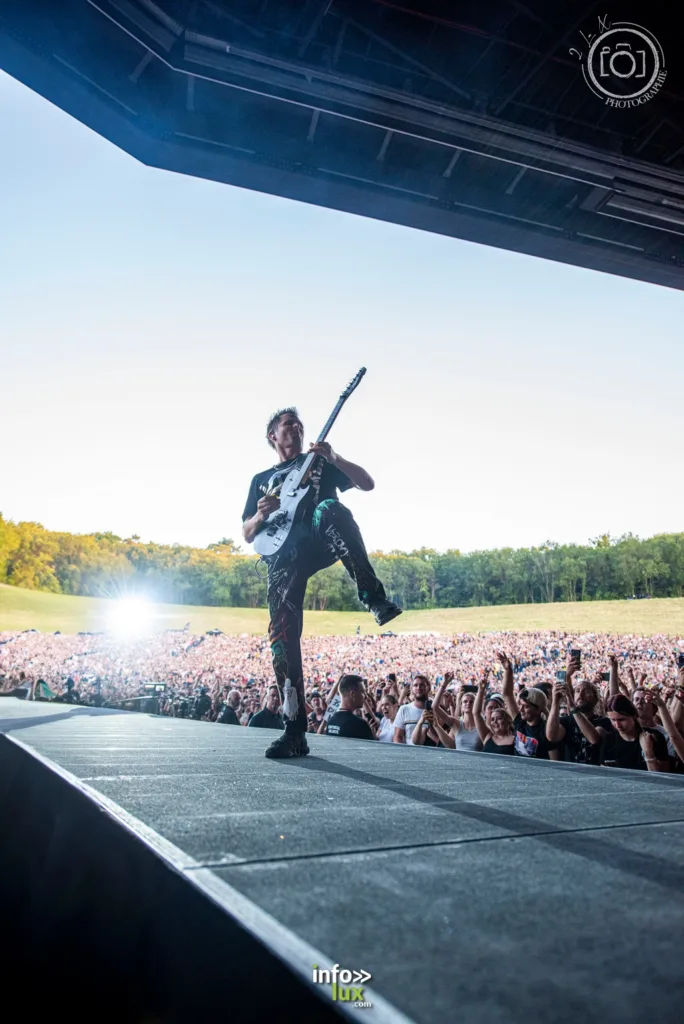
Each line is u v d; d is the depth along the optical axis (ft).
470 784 5.23
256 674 66.28
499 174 27.09
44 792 4.35
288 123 24.61
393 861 2.69
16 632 106.73
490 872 2.60
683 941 1.99
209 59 20.85
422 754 8.39
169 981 2.22
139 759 6.01
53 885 3.48
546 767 7.09
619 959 1.84
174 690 51.90
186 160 24.13
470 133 23.94
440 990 1.62
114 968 2.60
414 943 1.88
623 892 2.42
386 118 23.39
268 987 1.76
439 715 17.58
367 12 22.16
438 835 3.18
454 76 23.91
